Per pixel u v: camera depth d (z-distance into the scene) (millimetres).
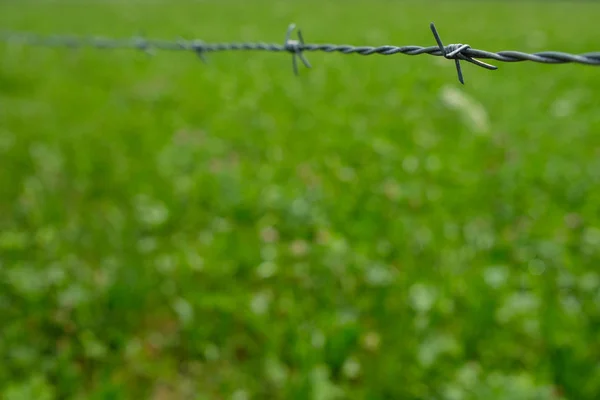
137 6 19328
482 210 3979
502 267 3119
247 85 7590
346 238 3635
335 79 7527
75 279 3266
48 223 3914
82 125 6176
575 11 16578
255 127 5855
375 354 2701
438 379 2537
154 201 4227
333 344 2680
